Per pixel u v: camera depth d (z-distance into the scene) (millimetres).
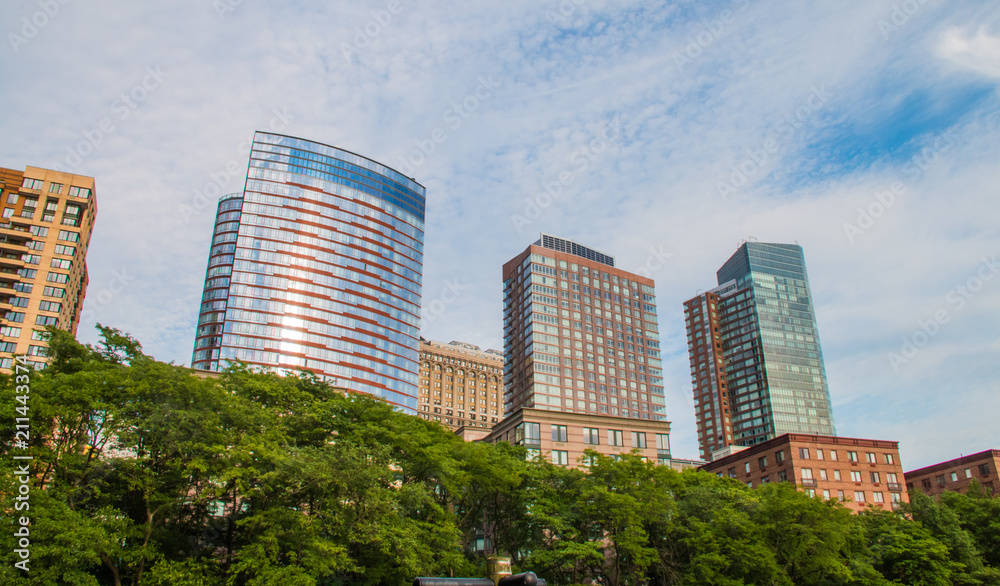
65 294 132250
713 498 61156
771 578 54812
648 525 59188
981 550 70188
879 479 105125
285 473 43625
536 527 59281
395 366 198250
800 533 57500
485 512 65000
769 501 61438
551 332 198750
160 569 39500
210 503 50594
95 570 42969
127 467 41125
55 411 38438
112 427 40531
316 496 46438
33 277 130250
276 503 45094
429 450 50969
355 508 45375
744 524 57625
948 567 64000
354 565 44719
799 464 101438
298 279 187125
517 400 198000
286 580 39062
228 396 47719
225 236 193500
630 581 57750
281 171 199375
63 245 134875
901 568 64312
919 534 66000
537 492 58812
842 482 102500
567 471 62656
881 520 71125
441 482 53906
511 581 10656
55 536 34906
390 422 54469
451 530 48781
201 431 43312
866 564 61406
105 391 41938
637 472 60312
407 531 45188
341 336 187000
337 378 180875
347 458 45156
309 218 196500
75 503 42000
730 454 123188
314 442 53375
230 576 42875
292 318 181625
